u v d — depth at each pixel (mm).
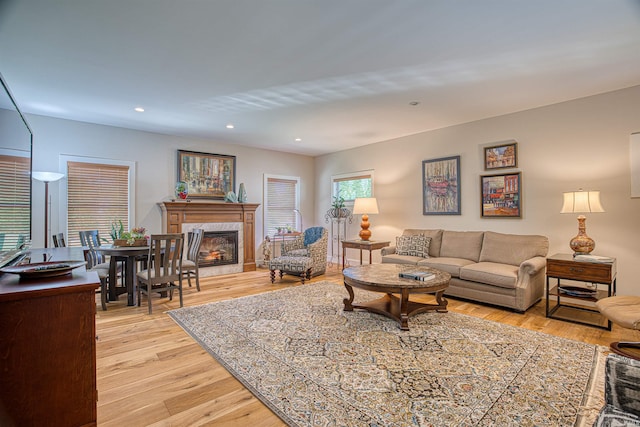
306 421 1695
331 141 6027
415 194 5477
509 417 1708
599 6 2068
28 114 4293
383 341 2715
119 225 4961
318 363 2332
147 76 3150
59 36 2414
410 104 3975
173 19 2213
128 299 3828
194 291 4496
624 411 1148
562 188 3902
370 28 2336
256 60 2832
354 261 6547
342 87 3439
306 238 6066
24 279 1625
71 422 1519
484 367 2260
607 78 3217
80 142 4668
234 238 6039
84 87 3410
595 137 3658
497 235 4258
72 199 4602
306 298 4062
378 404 1835
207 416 1754
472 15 2172
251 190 6523
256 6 2072
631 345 1967
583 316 3396
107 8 2074
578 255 3410
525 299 3445
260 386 2035
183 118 4535
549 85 3395
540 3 2039
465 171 4805
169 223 5309
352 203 6621
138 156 5184
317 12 2141
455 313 3498
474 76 3162
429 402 1850
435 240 4828
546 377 2121
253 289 4609
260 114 4359
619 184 3504
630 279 3432
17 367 1412
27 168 2805
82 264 1959
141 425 1676
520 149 4246
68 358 1517
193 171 5738
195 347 2631
